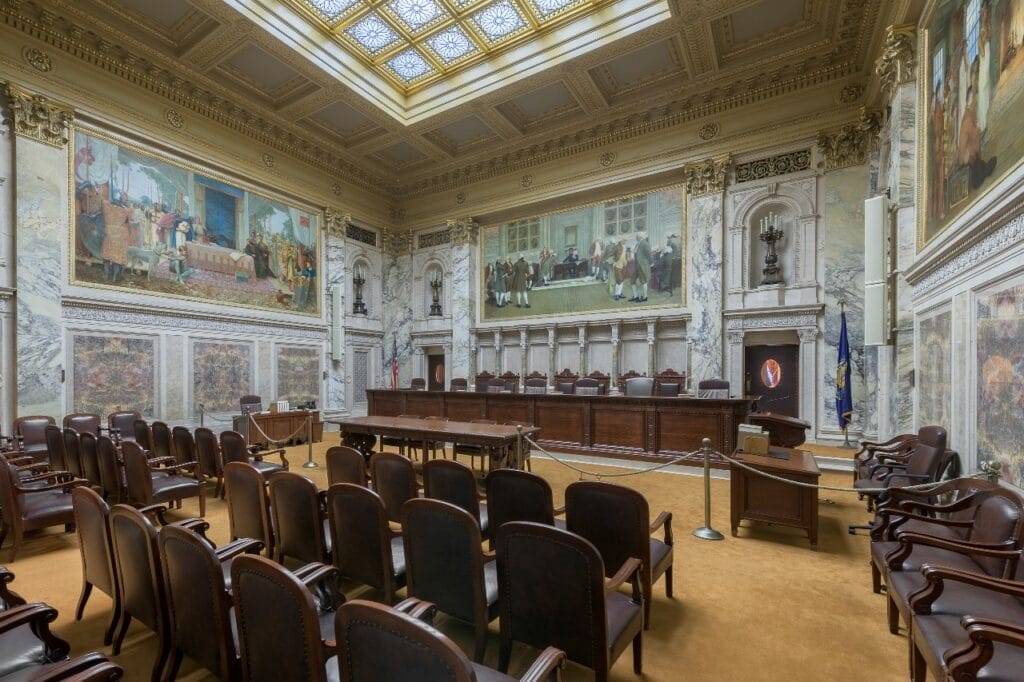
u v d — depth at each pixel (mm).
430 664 1372
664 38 9797
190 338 11258
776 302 10820
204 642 2266
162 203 10828
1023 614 2422
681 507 5914
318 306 14484
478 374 15516
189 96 11070
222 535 4949
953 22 5148
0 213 8484
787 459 5016
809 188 10625
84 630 3174
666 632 3141
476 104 12109
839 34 9297
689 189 11992
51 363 8891
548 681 1864
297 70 10758
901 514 3379
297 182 13867
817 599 3590
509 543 2328
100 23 9180
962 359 4641
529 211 14875
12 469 4375
